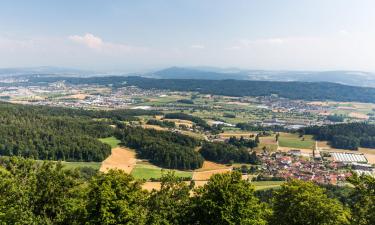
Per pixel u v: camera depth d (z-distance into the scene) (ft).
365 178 184.24
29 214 174.70
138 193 182.91
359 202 180.45
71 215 178.19
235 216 181.47
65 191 193.88
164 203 190.39
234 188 188.03
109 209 167.12
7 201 177.17
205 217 185.06
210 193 189.06
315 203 183.93
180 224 186.50
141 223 171.53
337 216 180.55
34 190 186.80
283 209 194.39
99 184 177.27
